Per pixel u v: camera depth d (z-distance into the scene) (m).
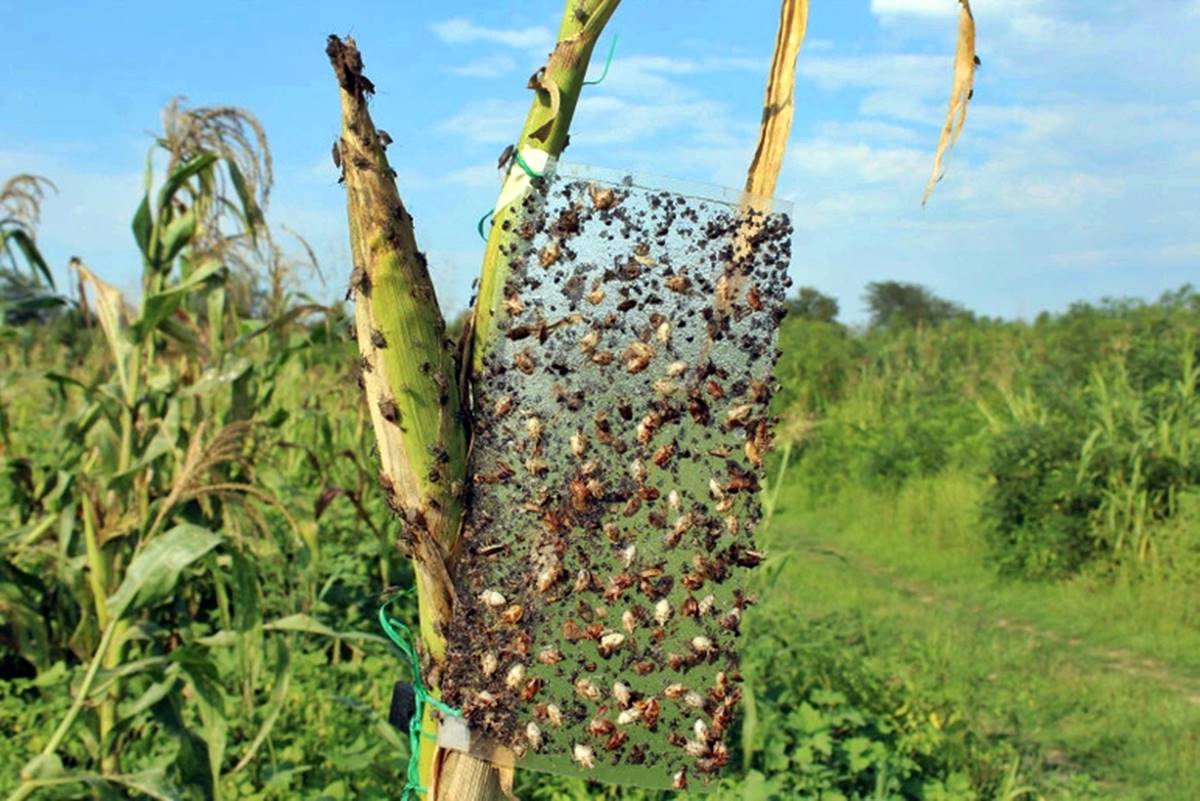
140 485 4.75
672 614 1.84
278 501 4.23
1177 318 16.36
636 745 1.86
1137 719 6.73
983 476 11.54
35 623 4.95
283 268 6.27
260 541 4.99
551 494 1.81
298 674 5.53
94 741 4.36
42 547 4.91
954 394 18.33
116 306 4.87
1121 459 10.57
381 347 1.77
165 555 3.73
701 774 1.88
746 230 1.84
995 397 16.80
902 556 11.75
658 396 1.83
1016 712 6.57
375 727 4.80
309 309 5.21
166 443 4.64
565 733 1.84
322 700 5.14
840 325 24.34
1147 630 8.95
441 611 1.84
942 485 12.97
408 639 2.04
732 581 1.89
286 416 5.69
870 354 21.62
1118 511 10.50
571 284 1.81
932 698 6.12
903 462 13.82
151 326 4.62
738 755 5.13
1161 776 5.90
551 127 1.78
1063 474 10.71
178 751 4.00
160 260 4.79
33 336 5.91
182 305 5.62
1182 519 10.05
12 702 5.03
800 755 4.93
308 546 5.55
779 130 1.91
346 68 1.69
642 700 1.83
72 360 6.55
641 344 1.83
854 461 14.57
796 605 8.40
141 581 3.71
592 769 1.84
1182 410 11.55
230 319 5.99
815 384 20.72
